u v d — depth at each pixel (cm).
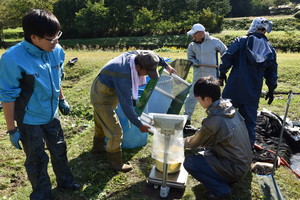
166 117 297
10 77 256
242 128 321
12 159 419
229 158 315
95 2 4228
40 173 299
